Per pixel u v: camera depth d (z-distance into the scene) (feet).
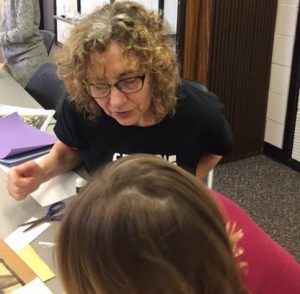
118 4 3.57
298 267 2.83
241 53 9.63
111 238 1.49
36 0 10.44
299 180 9.83
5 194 4.37
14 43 10.64
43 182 4.48
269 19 9.72
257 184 9.63
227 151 4.46
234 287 1.61
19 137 5.43
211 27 9.05
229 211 2.91
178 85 3.88
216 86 9.59
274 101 10.41
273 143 10.71
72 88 3.78
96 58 3.28
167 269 1.49
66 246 1.55
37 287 3.10
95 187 1.63
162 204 1.55
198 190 1.68
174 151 4.17
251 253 2.78
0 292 3.05
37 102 7.64
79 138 4.46
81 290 1.56
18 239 3.67
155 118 3.89
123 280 1.49
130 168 1.70
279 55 10.00
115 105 3.45
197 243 1.54
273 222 8.34
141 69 3.39
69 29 3.62
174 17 9.34
